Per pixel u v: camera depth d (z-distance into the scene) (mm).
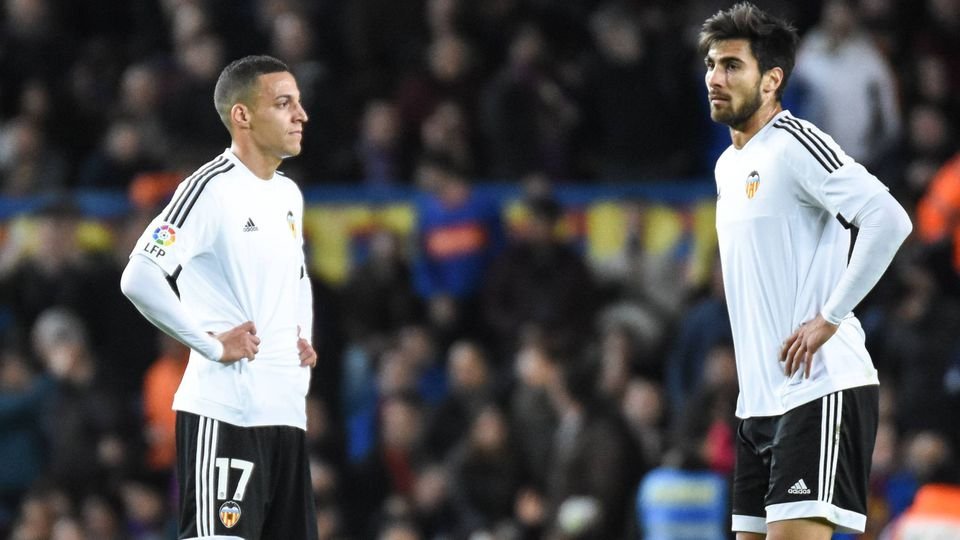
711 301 48688
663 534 40094
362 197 56781
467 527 47312
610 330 48844
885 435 44156
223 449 26781
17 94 64062
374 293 54000
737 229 26688
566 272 52188
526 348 48531
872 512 42750
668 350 52531
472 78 58562
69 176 62000
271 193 27562
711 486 40125
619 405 47188
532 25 60219
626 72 57000
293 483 27391
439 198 54375
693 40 57438
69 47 64562
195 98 58281
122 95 63250
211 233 26969
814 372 26078
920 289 48125
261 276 27219
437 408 50031
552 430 47719
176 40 62656
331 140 58375
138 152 58719
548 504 45906
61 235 54969
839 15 53906
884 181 54031
